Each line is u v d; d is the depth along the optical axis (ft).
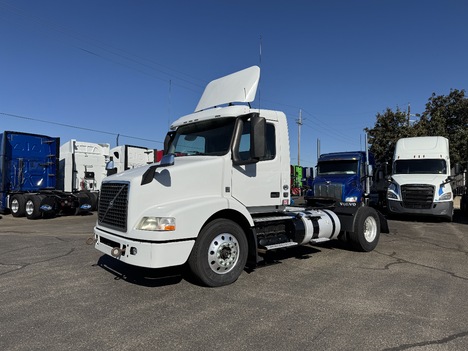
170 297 16.78
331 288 18.35
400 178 51.72
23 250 27.66
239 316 14.64
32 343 12.23
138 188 16.93
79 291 17.62
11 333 12.99
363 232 26.86
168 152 23.06
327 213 25.80
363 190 52.54
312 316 14.69
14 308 15.40
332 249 28.32
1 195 55.42
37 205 51.57
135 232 16.53
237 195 19.65
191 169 18.25
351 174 51.80
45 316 14.52
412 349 11.95
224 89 22.59
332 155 55.21
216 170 18.94
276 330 13.35
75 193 59.26
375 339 12.66
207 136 20.84
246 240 19.30
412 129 88.02
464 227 43.98
